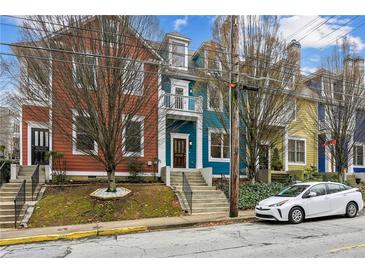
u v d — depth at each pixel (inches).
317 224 426.0
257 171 751.7
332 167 908.6
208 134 816.3
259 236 351.6
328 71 759.1
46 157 618.2
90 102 499.8
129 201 523.5
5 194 522.3
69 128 549.0
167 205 539.5
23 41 503.2
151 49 560.4
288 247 295.1
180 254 280.4
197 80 759.1
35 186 556.7
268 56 634.2
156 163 712.4
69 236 376.8
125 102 520.4
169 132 768.3
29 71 516.1
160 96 613.6
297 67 667.4
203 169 706.8
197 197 578.6
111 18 506.6
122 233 402.9
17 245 345.4
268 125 663.1
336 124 759.7
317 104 842.8
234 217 486.0
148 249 303.6
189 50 797.2
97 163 671.1
